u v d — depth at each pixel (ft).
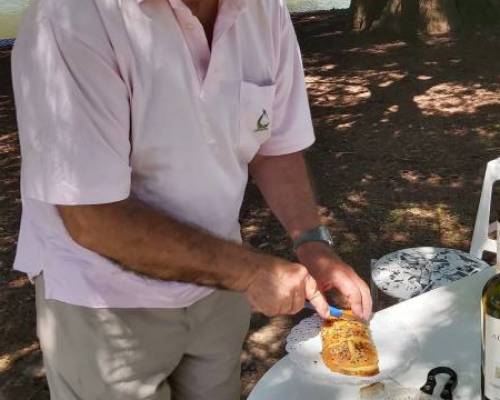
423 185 16.25
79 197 4.31
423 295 5.88
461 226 14.30
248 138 5.11
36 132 4.29
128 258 4.60
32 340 11.30
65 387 5.46
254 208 15.40
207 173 4.93
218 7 4.74
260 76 5.11
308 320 5.47
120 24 4.28
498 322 4.25
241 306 5.93
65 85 4.19
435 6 29.09
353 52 28.32
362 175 17.02
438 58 26.35
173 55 4.49
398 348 5.08
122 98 4.37
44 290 5.20
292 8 39.65
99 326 5.12
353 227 14.55
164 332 5.37
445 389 4.67
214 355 5.85
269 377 4.91
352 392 4.76
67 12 4.18
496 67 24.68
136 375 5.40
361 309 5.32
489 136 18.85
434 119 20.44
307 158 18.31
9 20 38.04
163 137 4.63
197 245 4.61
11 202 16.72
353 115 21.40
